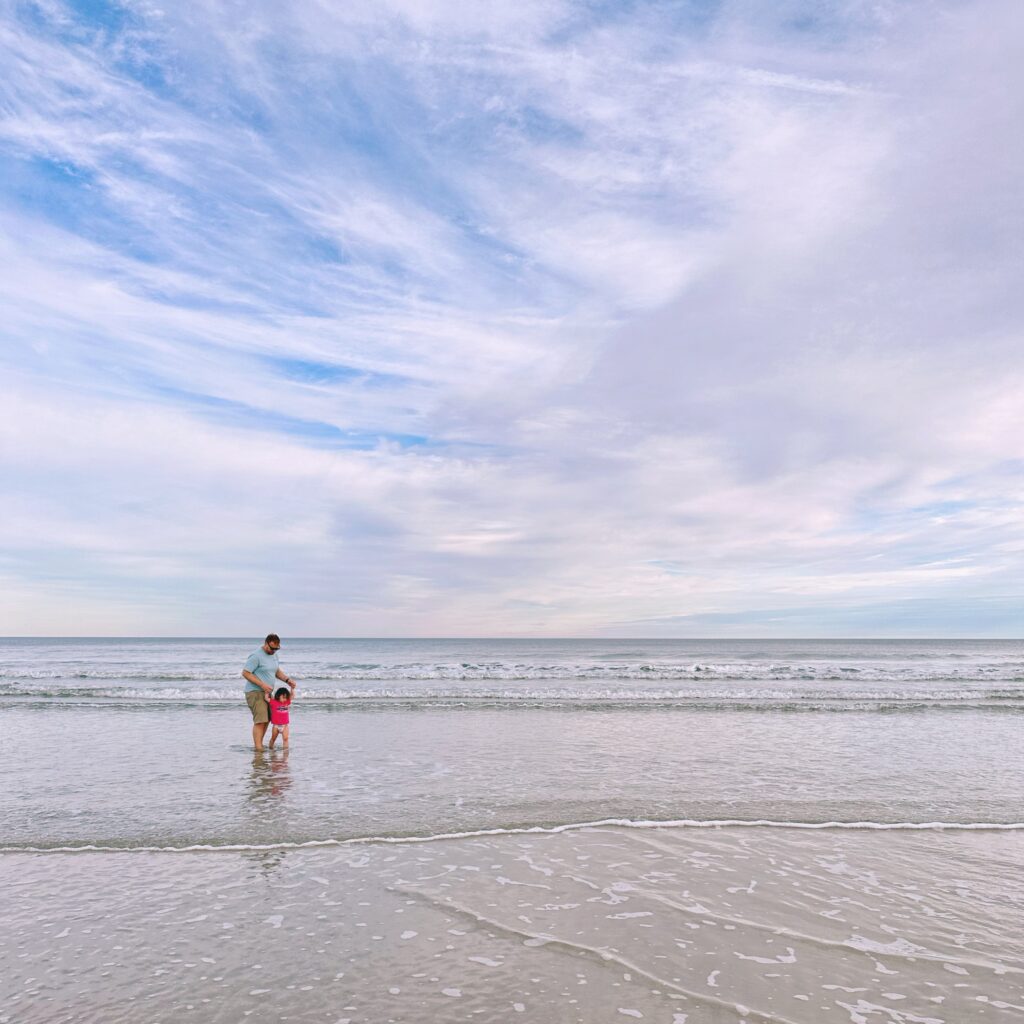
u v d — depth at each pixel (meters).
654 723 12.90
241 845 5.93
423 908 4.61
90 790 7.82
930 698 16.98
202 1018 3.29
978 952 3.99
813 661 40.09
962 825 6.54
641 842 6.03
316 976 3.70
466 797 7.49
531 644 128.12
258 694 10.16
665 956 3.92
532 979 3.66
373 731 11.95
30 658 40.75
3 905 4.68
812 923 4.38
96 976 3.71
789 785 8.05
